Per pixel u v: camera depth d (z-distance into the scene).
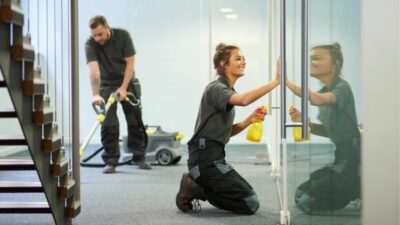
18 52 2.23
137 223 3.11
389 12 1.23
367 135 1.28
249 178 4.67
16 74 2.30
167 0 6.83
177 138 5.75
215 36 6.81
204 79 6.85
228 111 3.40
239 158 5.85
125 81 5.17
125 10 6.84
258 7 6.77
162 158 5.61
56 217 2.88
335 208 1.67
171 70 6.89
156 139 5.66
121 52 5.21
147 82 6.91
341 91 1.49
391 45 1.24
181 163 5.74
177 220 3.17
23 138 2.44
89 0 6.80
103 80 5.26
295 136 2.75
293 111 2.84
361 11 1.25
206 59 6.83
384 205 1.29
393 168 1.27
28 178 4.80
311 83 2.09
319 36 1.86
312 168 2.16
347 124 1.44
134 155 5.34
